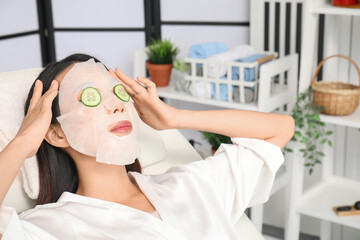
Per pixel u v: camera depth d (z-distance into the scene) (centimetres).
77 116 101
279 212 246
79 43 265
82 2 258
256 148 120
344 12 172
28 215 102
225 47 208
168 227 105
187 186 116
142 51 228
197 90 203
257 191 123
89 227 100
